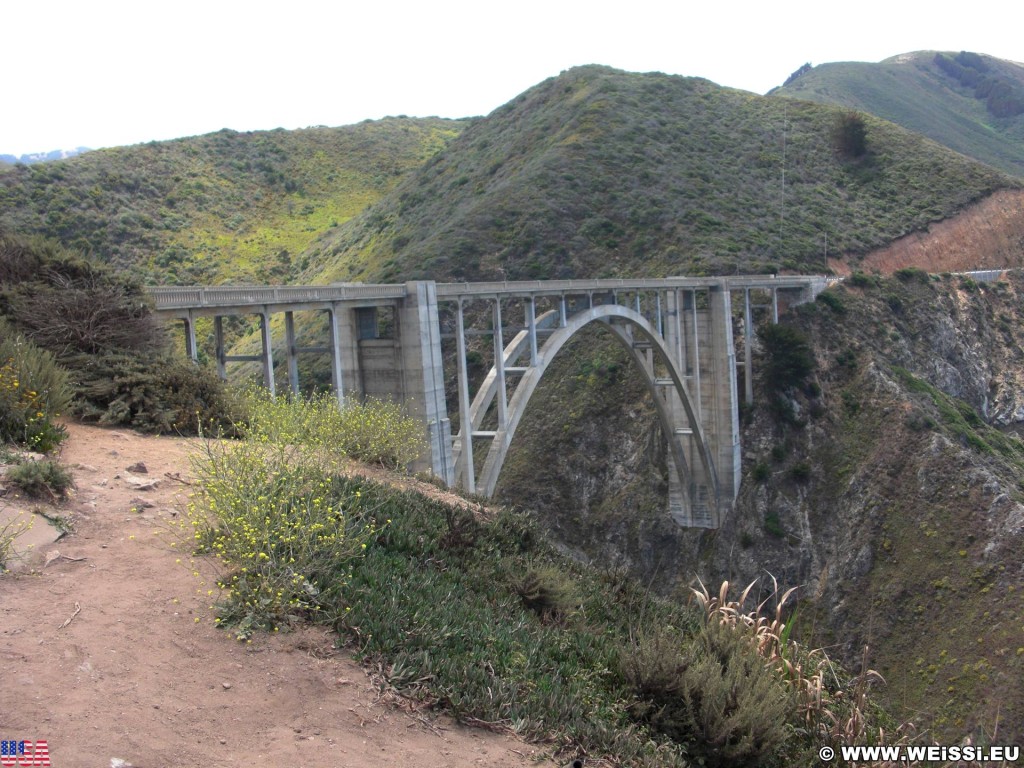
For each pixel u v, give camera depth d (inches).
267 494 285.1
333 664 244.1
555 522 1648.6
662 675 301.7
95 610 237.6
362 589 281.9
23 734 180.7
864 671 386.9
